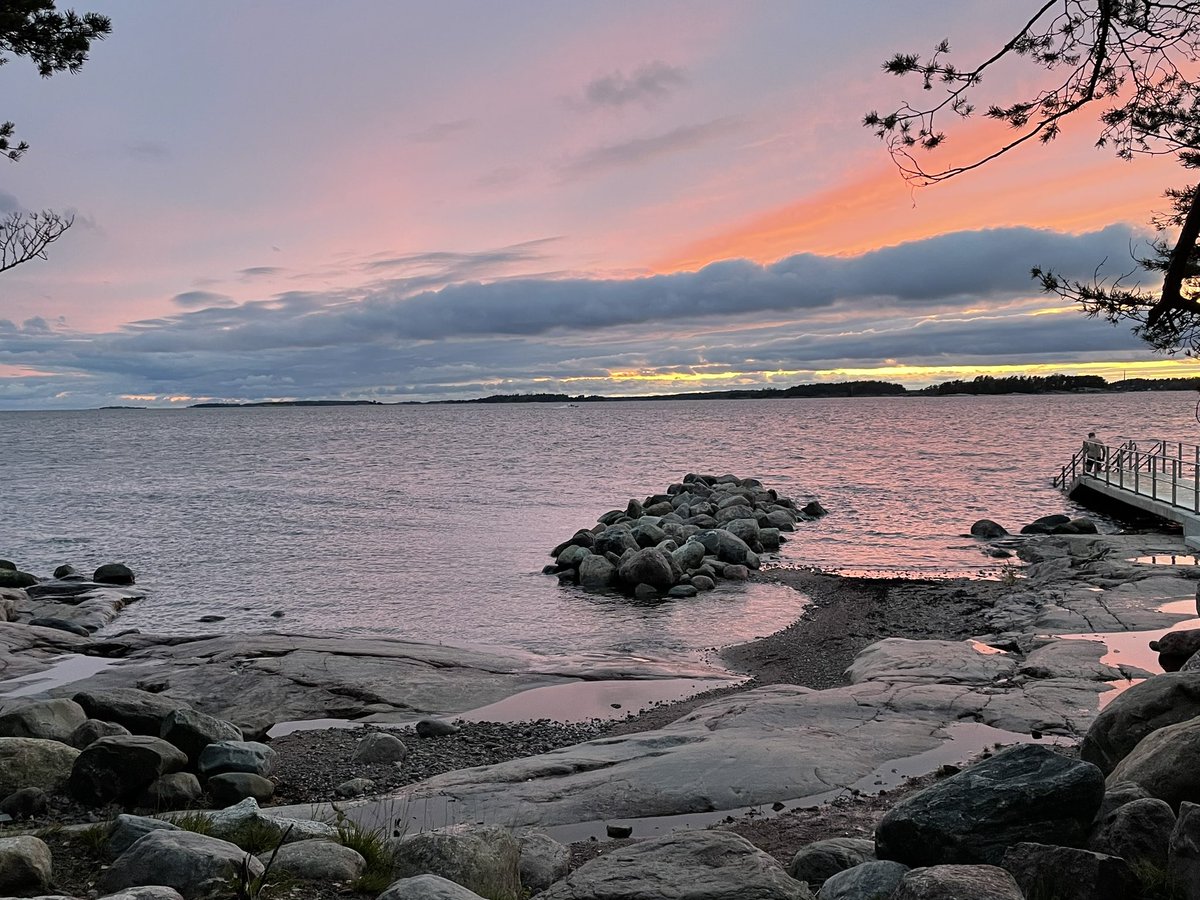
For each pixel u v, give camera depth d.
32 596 25.11
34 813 9.27
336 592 25.75
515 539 35.56
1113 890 5.41
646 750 11.02
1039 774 6.39
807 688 14.02
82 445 117.75
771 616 21.92
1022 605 20.12
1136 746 7.50
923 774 9.98
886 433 117.94
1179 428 113.56
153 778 9.91
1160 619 17.45
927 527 36.69
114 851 6.70
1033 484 51.72
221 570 29.39
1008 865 5.78
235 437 142.62
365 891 6.07
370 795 10.70
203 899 5.68
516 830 8.09
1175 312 8.20
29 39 10.06
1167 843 5.80
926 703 12.37
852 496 47.59
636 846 6.95
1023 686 13.18
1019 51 7.72
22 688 15.65
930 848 6.25
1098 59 7.49
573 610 23.06
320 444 115.94
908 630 19.61
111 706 11.84
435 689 15.54
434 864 6.39
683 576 25.86
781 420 176.12
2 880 5.90
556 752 11.23
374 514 43.69
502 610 23.16
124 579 27.48
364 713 14.45
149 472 71.00
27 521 41.59
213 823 7.48
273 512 44.53
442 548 33.44
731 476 49.06
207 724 11.55
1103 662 14.15
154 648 18.36
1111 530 32.97
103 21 10.36
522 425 177.62
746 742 10.86
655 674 16.64
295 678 15.87
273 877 6.14
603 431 141.50
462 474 67.31
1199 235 7.55
